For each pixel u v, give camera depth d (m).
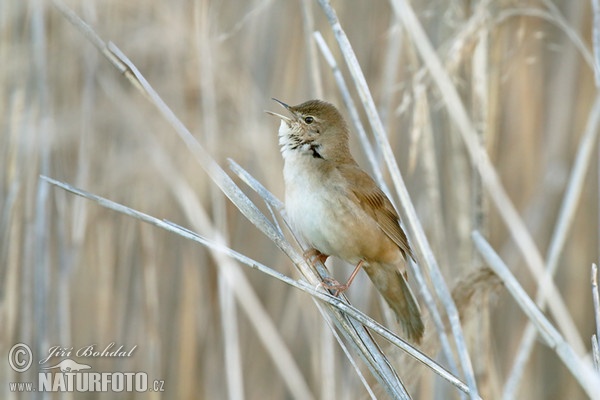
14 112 9.60
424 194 10.70
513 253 11.65
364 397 7.07
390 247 8.18
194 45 10.41
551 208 11.80
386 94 10.12
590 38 11.66
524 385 11.36
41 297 9.32
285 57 11.26
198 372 10.61
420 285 7.70
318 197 8.06
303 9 9.42
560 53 11.85
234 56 11.16
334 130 8.39
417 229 7.60
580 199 11.88
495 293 8.01
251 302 9.48
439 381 9.63
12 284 9.40
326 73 10.77
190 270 10.52
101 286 10.34
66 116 10.08
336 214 8.03
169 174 9.91
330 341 9.34
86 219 10.12
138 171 10.06
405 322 8.09
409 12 8.77
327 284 7.81
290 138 8.40
